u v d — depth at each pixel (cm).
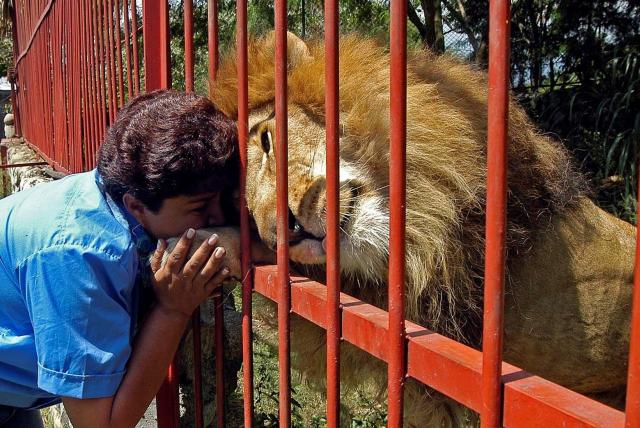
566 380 283
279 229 182
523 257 255
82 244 189
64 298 185
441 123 256
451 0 985
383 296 256
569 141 780
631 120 748
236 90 269
